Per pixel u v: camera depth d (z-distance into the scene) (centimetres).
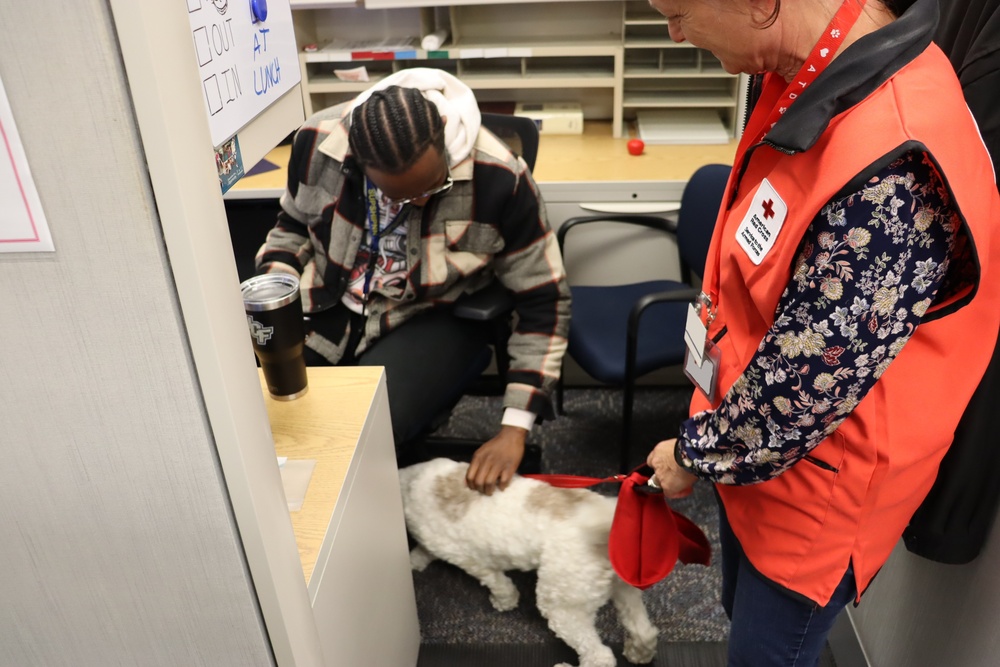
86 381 60
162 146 52
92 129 51
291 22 92
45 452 64
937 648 124
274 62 87
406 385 168
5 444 64
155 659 77
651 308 207
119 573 71
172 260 56
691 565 180
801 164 80
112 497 66
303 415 114
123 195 53
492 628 168
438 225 164
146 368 60
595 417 233
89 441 63
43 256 55
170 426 62
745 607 108
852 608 164
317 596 90
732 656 114
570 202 214
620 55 231
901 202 72
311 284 177
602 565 142
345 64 249
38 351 59
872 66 74
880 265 74
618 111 240
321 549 91
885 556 100
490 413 236
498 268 176
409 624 150
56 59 49
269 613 74
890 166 72
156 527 68
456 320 182
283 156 240
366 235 170
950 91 78
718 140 235
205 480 65
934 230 73
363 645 113
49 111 50
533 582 179
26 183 53
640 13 239
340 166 165
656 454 117
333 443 108
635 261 222
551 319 174
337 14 246
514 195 164
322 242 172
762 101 91
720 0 78
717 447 95
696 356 107
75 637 76
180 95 53
